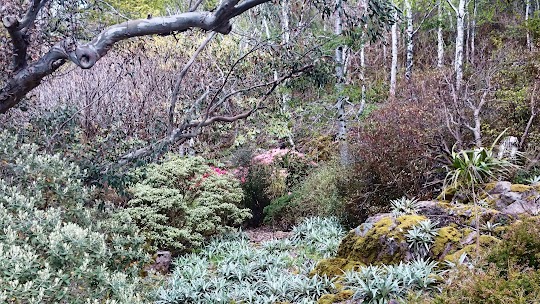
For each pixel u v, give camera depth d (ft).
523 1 53.93
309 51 22.40
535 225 10.29
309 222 24.38
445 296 9.36
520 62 29.40
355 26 19.61
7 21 12.62
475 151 18.80
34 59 16.17
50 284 10.48
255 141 33.17
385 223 15.75
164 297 16.34
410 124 22.41
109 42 13.08
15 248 10.53
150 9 34.83
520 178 18.95
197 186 25.18
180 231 22.15
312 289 15.01
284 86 23.99
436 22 44.91
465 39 55.88
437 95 25.20
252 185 30.45
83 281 11.72
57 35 15.64
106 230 15.79
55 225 12.72
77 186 15.87
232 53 27.50
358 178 22.82
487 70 30.19
